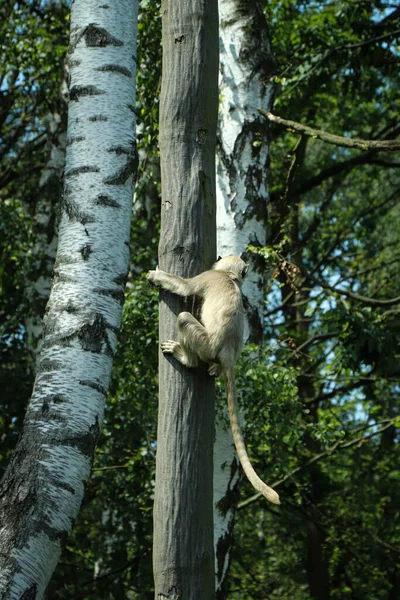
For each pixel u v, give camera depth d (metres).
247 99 11.35
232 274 6.71
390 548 17.69
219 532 9.96
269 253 10.56
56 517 6.13
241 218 10.94
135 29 8.59
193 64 6.41
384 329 13.64
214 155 6.44
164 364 6.03
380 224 24.64
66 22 16.52
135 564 13.12
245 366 10.05
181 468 5.80
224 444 10.19
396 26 16.81
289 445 13.95
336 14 16.77
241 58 11.51
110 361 7.07
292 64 16.23
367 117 21.53
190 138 6.30
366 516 18.50
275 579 19.62
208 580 5.70
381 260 21.52
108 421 12.58
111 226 7.55
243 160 11.13
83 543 13.96
